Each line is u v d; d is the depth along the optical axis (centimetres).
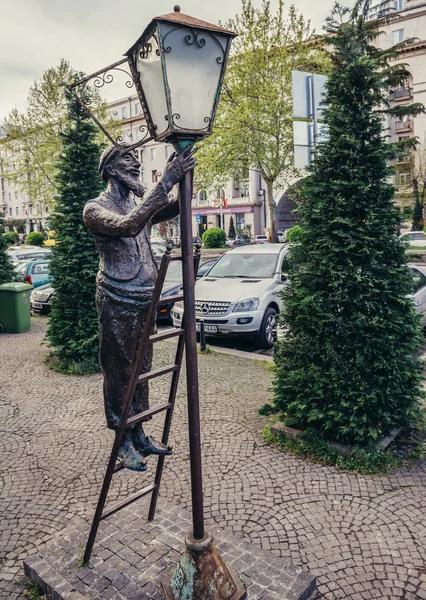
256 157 2231
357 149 469
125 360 288
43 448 505
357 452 446
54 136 2633
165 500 375
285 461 457
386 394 459
